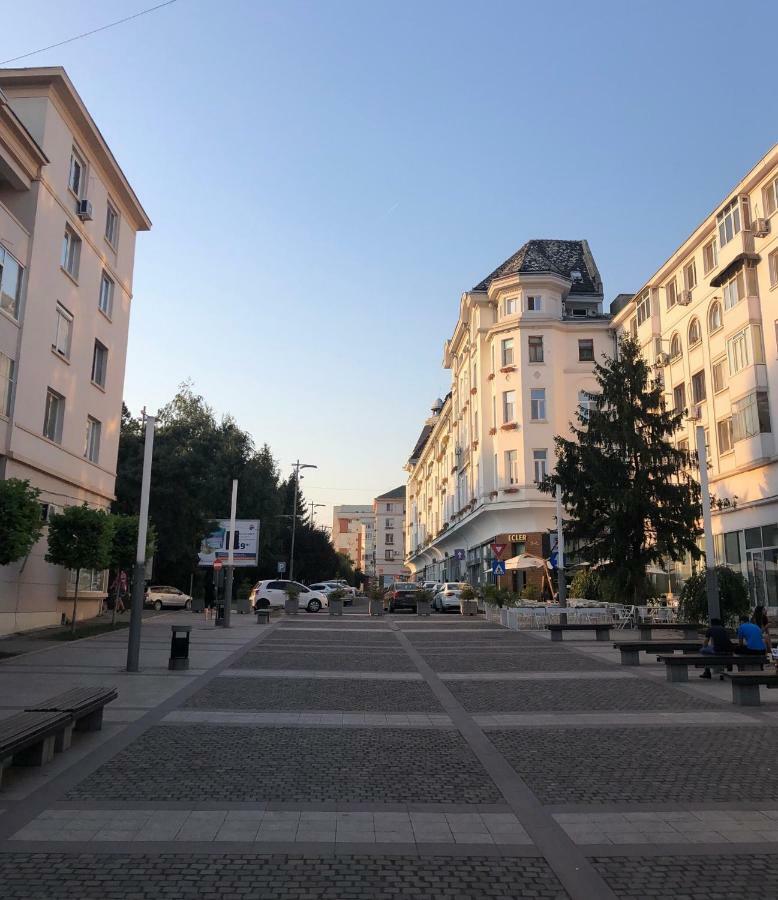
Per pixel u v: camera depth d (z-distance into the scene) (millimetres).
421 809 6234
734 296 30375
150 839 5441
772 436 28156
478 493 50219
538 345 46438
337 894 4590
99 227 29234
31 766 7348
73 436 27062
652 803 6445
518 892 4652
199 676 13758
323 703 11258
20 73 24172
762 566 28891
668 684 13469
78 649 18547
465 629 27359
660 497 27828
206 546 34750
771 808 6309
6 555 15992
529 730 9477
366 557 188000
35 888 4586
